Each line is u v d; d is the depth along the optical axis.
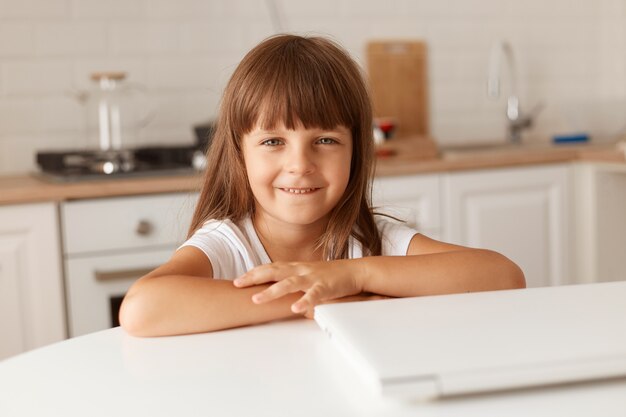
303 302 0.95
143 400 0.72
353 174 1.25
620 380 0.72
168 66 2.97
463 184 2.71
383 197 2.59
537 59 3.48
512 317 0.81
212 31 3.01
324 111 1.13
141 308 0.94
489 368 0.68
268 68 1.14
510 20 3.43
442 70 3.33
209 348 0.88
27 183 2.40
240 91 1.17
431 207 2.67
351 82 1.18
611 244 2.90
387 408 0.67
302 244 1.29
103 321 2.33
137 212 2.33
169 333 0.94
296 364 0.80
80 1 2.85
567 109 3.34
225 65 3.03
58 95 2.84
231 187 1.28
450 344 0.73
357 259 1.07
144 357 0.85
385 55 3.23
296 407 0.69
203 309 0.95
